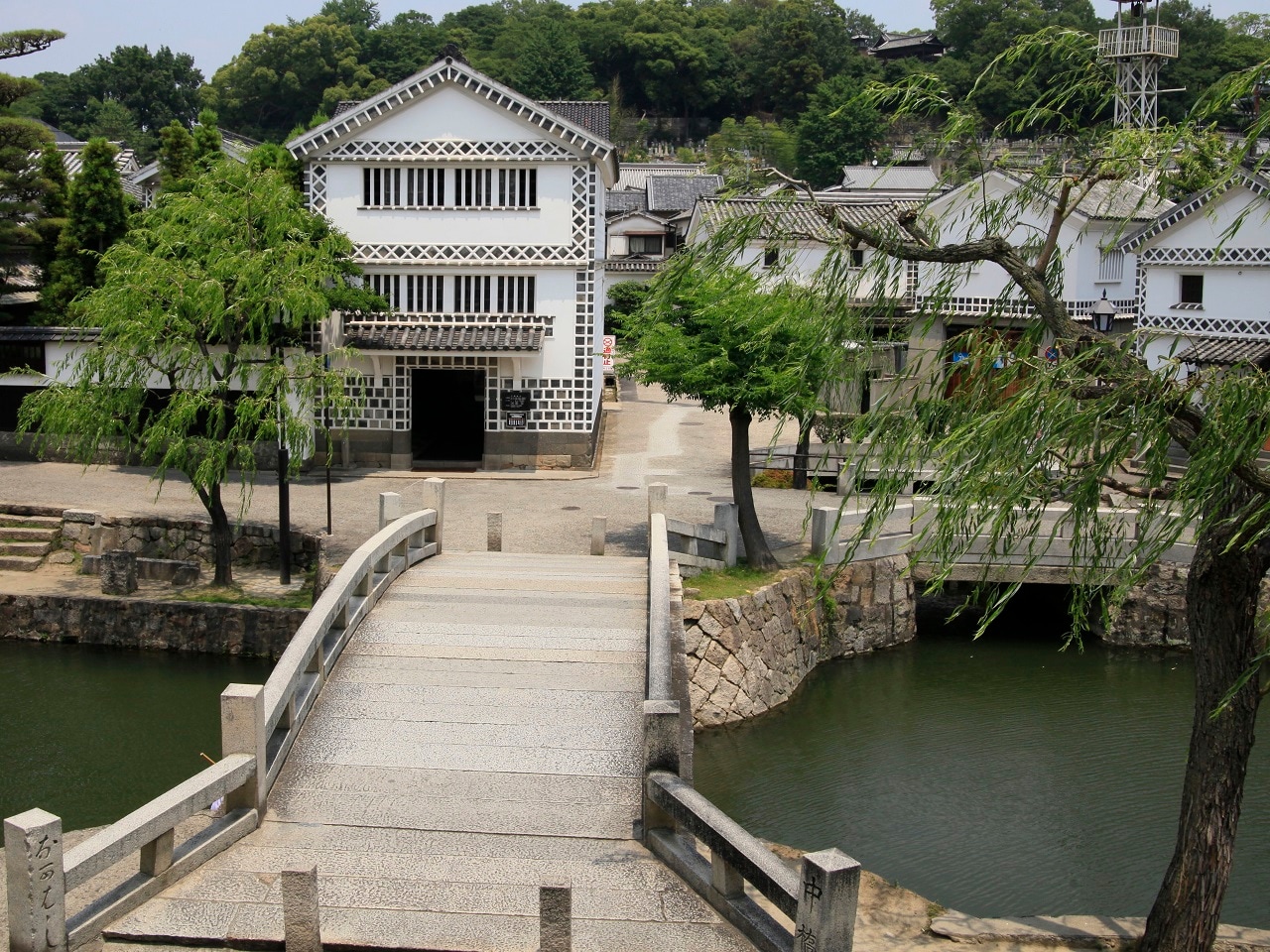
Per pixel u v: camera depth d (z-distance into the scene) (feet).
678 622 47.06
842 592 73.72
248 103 278.46
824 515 71.05
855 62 302.66
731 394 64.75
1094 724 63.26
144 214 79.30
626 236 184.75
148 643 69.51
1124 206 111.55
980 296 116.47
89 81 300.61
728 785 55.47
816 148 233.76
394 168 98.53
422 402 116.47
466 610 47.62
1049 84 34.71
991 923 34.96
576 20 321.52
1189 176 31.91
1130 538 71.97
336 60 277.64
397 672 41.47
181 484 91.81
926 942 33.96
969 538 31.73
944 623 81.30
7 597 71.20
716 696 62.54
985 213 35.06
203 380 72.49
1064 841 49.90
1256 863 49.14
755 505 87.30
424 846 31.07
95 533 79.36
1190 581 33.58
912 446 31.45
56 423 67.31
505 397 100.78
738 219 35.35
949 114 34.17
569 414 101.24
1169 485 30.60
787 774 56.85
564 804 33.50
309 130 99.50
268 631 68.03
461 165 98.12
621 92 314.55
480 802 33.47
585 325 99.96
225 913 27.25
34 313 105.70
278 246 70.49
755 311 58.70
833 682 69.56
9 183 104.53
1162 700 66.90
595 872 29.89
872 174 200.95
